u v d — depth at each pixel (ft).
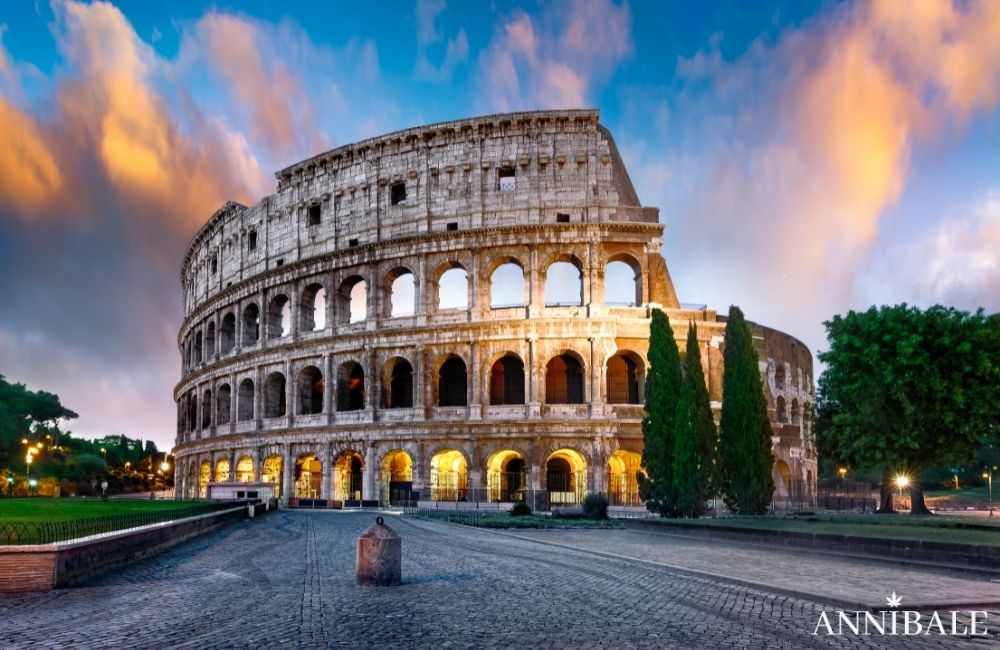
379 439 291.79
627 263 298.15
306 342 316.40
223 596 80.43
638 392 285.64
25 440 553.23
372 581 86.99
